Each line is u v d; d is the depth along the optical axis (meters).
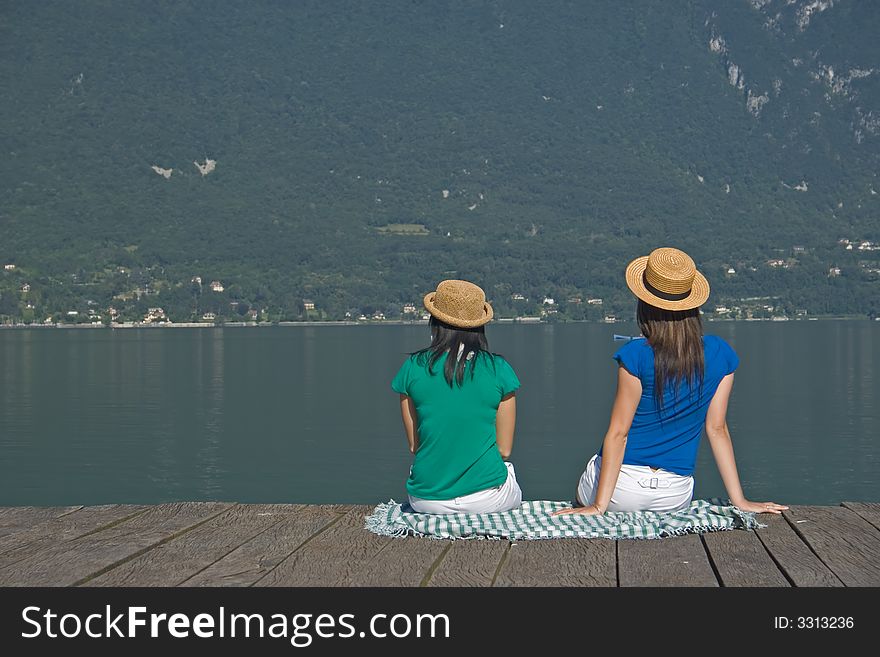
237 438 43.00
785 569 4.34
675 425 5.05
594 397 58.50
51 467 35.62
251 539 4.93
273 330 190.25
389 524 5.04
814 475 33.16
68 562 4.53
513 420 5.22
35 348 122.62
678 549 4.67
